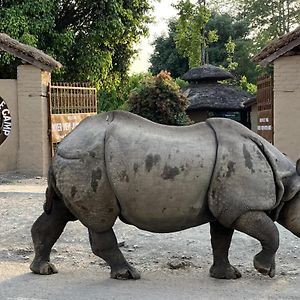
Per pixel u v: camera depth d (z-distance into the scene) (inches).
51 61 741.9
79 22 1128.2
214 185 256.5
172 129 266.8
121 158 256.8
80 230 394.6
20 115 751.7
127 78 1257.4
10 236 386.3
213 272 281.7
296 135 658.8
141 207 258.4
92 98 843.4
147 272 294.0
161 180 254.8
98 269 301.1
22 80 748.6
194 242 362.0
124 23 1120.8
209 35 1628.9
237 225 259.4
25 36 970.7
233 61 2274.9
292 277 282.5
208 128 266.5
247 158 257.8
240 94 1290.6
